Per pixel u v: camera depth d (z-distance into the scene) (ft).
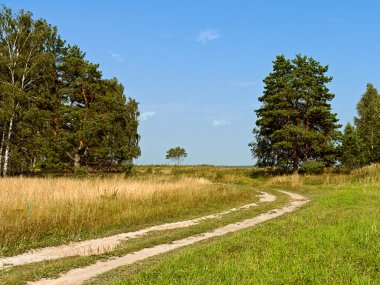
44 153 120.47
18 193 57.36
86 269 29.78
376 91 242.78
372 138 200.54
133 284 23.29
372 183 109.91
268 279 22.49
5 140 115.03
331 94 174.29
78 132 122.52
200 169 220.43
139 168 228.43
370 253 28.25
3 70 119.75
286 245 31.83
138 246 37.65
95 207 54.70
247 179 169.68
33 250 36.35
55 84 133.39
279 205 74.59
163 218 56.29
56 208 50.47
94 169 129.80
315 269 24.44
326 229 37.99
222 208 69.31
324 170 169.27
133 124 167.94
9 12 119.03
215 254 29.84
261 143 183.32
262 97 182.80
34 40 120.98
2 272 29.30
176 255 30.91
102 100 130.21
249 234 38.70
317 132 167.02
